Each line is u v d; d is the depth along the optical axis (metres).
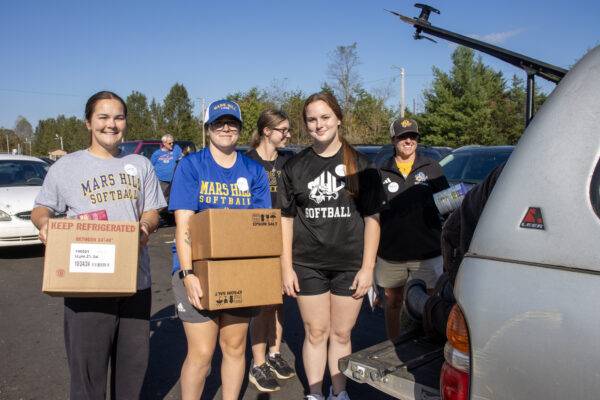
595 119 1.52
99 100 2.76
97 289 2.47
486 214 1.66
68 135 90.06
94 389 2.73
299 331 5.05
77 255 2.46
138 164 2.92
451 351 1.66
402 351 2.40
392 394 2.13
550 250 1.48
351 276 3.14
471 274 1.62
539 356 1.44
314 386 3.27
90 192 2.74
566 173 1.52
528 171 1.59
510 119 46.09
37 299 6.11
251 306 2.78
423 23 2.92
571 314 1.40
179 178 2.84
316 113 3.00
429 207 4.01
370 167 3.10
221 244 2.60
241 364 3.01
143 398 3.66
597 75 1.57
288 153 4.54
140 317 2.86
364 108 39.31
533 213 1.54
